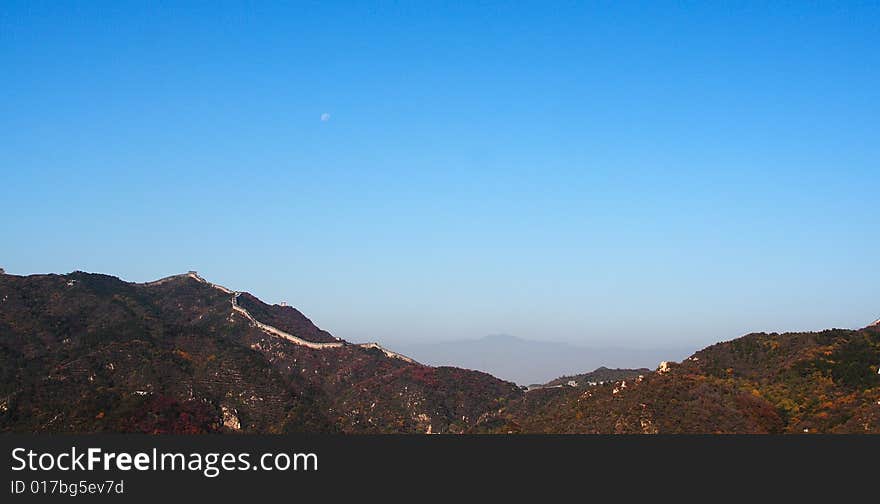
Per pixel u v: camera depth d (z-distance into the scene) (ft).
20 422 462.19
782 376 433.07
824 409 390.21
